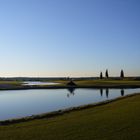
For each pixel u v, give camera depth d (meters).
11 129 17.03
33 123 19.12
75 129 16.14
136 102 30.06
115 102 32.78
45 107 37.25
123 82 119.19
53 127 17.08
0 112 32.12
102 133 14.83
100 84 105.31
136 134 14.28
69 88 88.12
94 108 27.42
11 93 66.12
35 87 87.50
